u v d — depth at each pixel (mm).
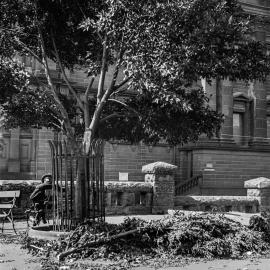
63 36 14188
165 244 10773
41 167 31359
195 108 12852
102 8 13211
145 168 20703
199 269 9312
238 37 11555
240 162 37625
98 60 14297
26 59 29828
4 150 31078
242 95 38938
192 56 10914
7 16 13344
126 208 19781
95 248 10266
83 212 12086
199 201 21234
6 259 9891
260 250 11195
